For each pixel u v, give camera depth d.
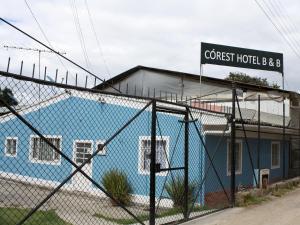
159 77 23.16
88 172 14.77
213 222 9.02
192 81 22.17
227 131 12.79
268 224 8.91
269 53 21.00
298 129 18.17
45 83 6.02
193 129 13.39
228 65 20.42
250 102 19.95
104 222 9.52
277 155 19.23
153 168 7.89
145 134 13.91
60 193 14.28
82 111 15.08
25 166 14.48
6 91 5.85
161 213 10.77
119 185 13.23
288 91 20.02
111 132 14.57
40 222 8.90
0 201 11.38
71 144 15.09
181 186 12.02
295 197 12.92
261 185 13.44
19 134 14.56
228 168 14.71
